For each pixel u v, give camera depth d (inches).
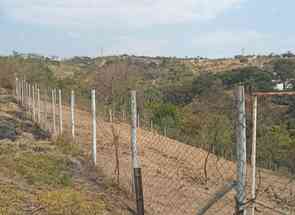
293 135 279.1
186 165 408.8
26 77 1348.4
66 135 483.8
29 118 712.4
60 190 287.0
